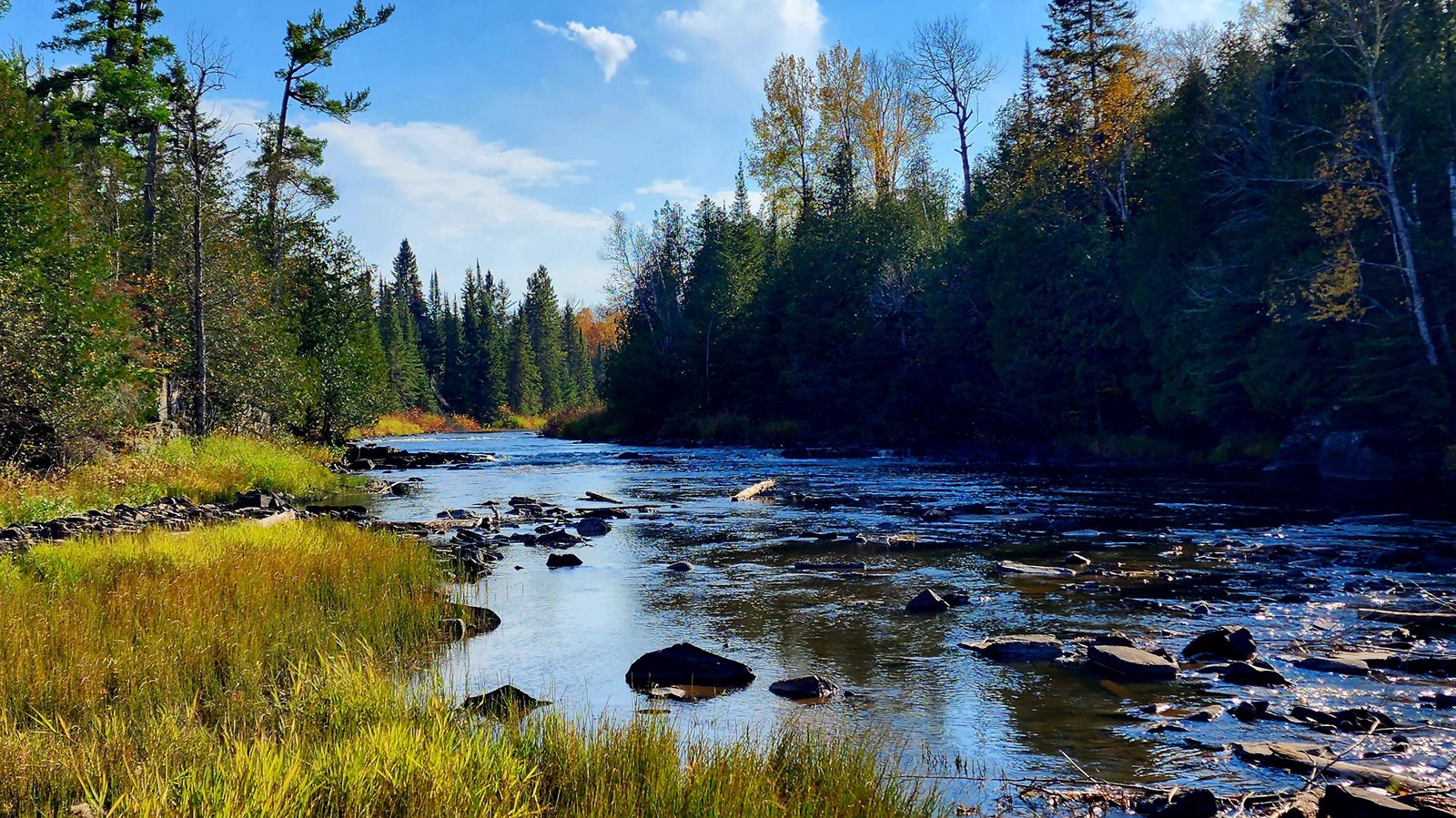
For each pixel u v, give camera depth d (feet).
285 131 147.95
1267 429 109.29
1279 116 110.32
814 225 201.05
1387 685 27.02
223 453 91.91
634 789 16.83
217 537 46.09
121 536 45.03
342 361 148.25
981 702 26.22
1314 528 58.59
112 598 30.86
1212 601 39.19
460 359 418.72
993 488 91.97
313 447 134.21
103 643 26.18
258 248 137.69
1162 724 24.00
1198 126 118.52
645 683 28.32
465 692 25.94
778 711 25.52
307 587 37.01
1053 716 24.89
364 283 151.33
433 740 18.45
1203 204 118.62
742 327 211.41
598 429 235.40
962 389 150.10
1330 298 93.45
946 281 159.02
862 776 18.70
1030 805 18.92
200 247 106.11
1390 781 19.33
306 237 144.25
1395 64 96.53
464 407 404.16
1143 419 133.59
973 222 156.04
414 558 45.50
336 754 17.24
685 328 221.87
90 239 90.12
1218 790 19.54
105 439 79.46
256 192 141.08
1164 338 117.80
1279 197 102.99
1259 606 37.81
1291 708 24.90
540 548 56.24
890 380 163.84
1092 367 131.13
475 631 34.86
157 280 107.04
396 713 21.03
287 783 15.40
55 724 20.99
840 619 37.01
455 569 47.50
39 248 77.05
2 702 21.49
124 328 86.58
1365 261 92.27
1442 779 19.85
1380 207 95.20
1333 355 97.04
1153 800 18.90
